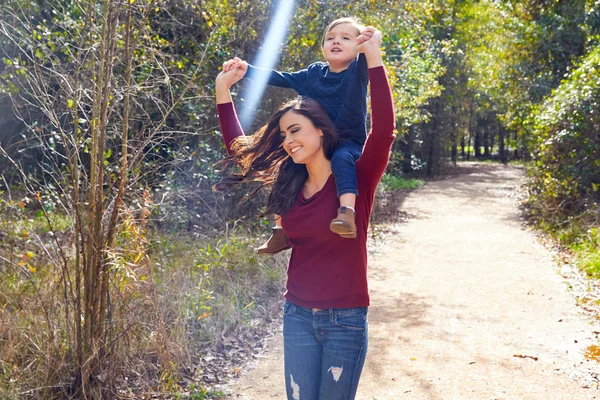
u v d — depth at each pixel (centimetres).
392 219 1478
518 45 1841
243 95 1016
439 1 1664
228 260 735
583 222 1129
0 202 628
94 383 415
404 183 2502
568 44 1748
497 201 1916
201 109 893
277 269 745
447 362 517
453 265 938
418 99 1520
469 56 2958
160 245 717
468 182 2791
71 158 434
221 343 544
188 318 542
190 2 788
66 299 426
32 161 1027
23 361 443
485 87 2162
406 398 445
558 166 1284
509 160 4950
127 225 426
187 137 902
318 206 244
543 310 678
